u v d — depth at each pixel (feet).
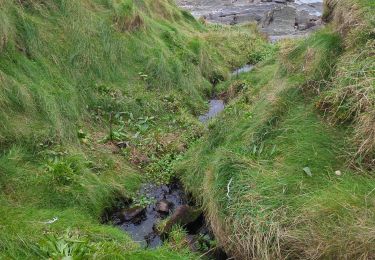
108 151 23.75
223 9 93.97
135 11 36.17
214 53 44.29
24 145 20.94
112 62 30.89
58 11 29.68
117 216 20.20
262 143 20.34
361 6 23.98
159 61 33.53
